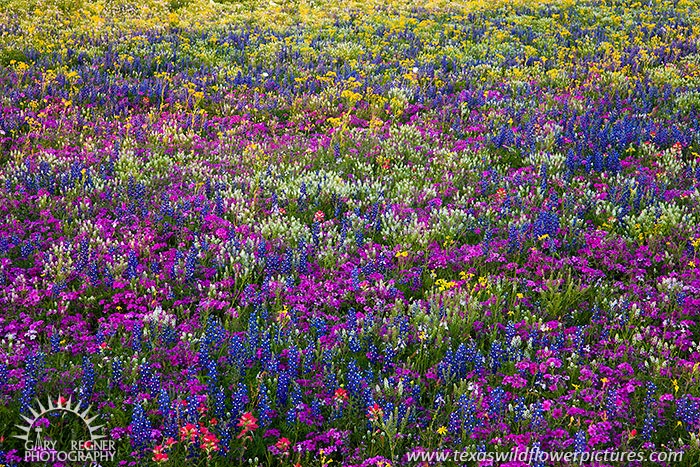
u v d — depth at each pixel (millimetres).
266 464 5590
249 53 22141
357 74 19156
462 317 7480
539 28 25859
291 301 7824
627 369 6516
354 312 7355
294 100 16859
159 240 9438
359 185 11305
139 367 6336
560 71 18984
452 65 20562
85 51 20859
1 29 22703
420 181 11898
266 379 6504
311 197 10961
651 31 23969
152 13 29125
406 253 8688
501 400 6039
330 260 8773
